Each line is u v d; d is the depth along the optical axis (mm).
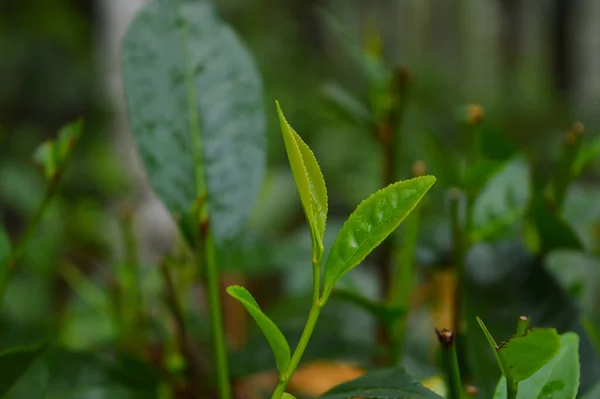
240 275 641
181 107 440
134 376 419
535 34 6602
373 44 521
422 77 4812
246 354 446
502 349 314
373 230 329
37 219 423
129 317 538
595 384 386
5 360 376
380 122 485
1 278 420
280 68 5156
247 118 445
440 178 461
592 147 467
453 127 2861
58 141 419
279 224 868
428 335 574
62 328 623
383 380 334
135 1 2195
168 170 431
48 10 3883
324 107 495
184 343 453
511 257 437
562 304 423
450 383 333
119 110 2102
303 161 326
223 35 454
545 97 5098
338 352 452
